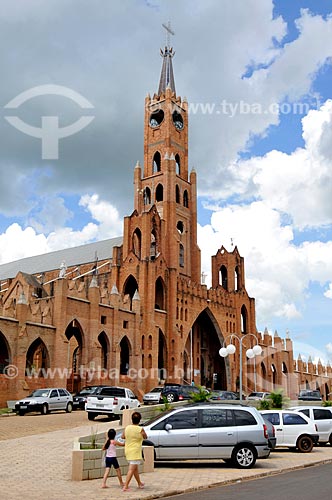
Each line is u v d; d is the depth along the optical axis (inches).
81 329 2258.9
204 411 830.5
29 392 1927.9
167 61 3654.0
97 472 704.4
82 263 3501.5
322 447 1167.6
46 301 2169.0
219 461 895.1
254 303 3587.6
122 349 2632.9
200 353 3245.6
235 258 3558.1
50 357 2066.9
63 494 584.4
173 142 3388.3
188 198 3420.3
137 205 3267.7
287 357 3887.8
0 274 4079.7
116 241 3535.9
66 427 1286.9
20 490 599.8
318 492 602.2
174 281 2908.5
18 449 908.0
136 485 653.9
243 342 3395.7
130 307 2598.4
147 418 1232.8
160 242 3006.9
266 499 562.3
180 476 730.2
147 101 3496.6
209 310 3169.3
